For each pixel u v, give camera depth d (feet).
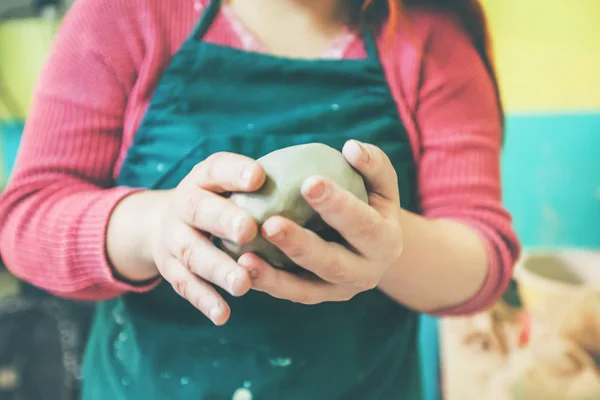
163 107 2.02
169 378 2.06
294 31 2.14
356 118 2.07
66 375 3.50
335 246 1.50
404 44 2.16
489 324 3.36
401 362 2.25
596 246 3.42
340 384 2.08
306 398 2.05
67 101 2.01
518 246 2.15
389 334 2.18
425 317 3.51
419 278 1.92
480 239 2.03
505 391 3.32
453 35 2.21
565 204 3.45
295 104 2.06
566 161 3.41
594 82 3.33
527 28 3.35
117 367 2.17
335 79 2.09
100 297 2.02
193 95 2.03
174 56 2.04
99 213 1.84
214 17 2.10
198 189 1.53
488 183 2.12
